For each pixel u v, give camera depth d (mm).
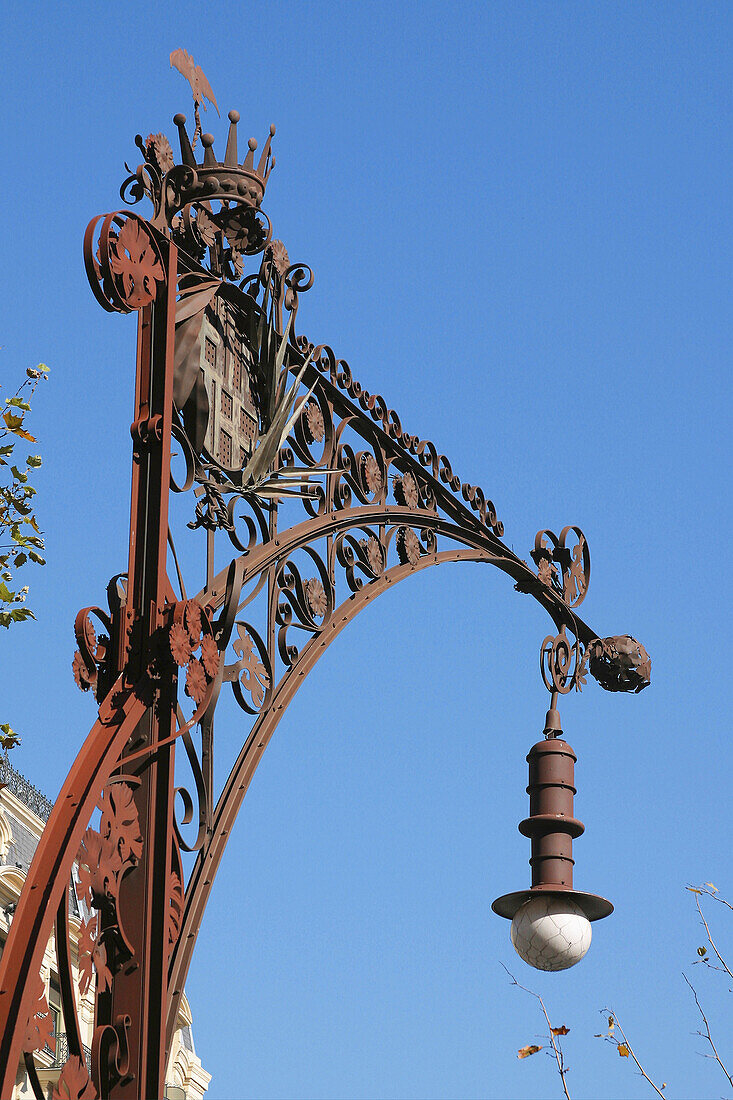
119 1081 5109
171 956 5594
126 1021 5164
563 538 9570
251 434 6805
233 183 6578
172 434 6215
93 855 5113
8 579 9398
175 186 6348
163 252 6164
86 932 5066
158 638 5633
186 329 6285
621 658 9797
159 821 5480
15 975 4734
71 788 5184
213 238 6594
